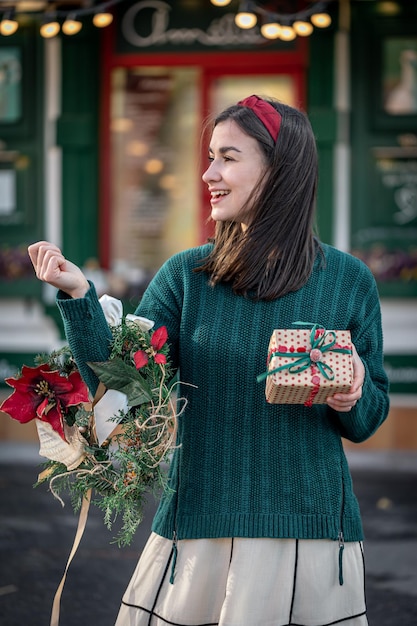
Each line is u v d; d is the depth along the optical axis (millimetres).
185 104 8859
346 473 2551
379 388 2627
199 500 2486
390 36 8508
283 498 2457
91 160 8906
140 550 5750
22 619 4641
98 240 9000
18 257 8883
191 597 2469
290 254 2520
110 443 2482
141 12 8773
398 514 6621
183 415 2562
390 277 8516
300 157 2541
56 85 8867
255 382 2486
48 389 2475
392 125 8555
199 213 8953
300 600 2451
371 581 5227
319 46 8547
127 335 2490
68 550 5734
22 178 8961
